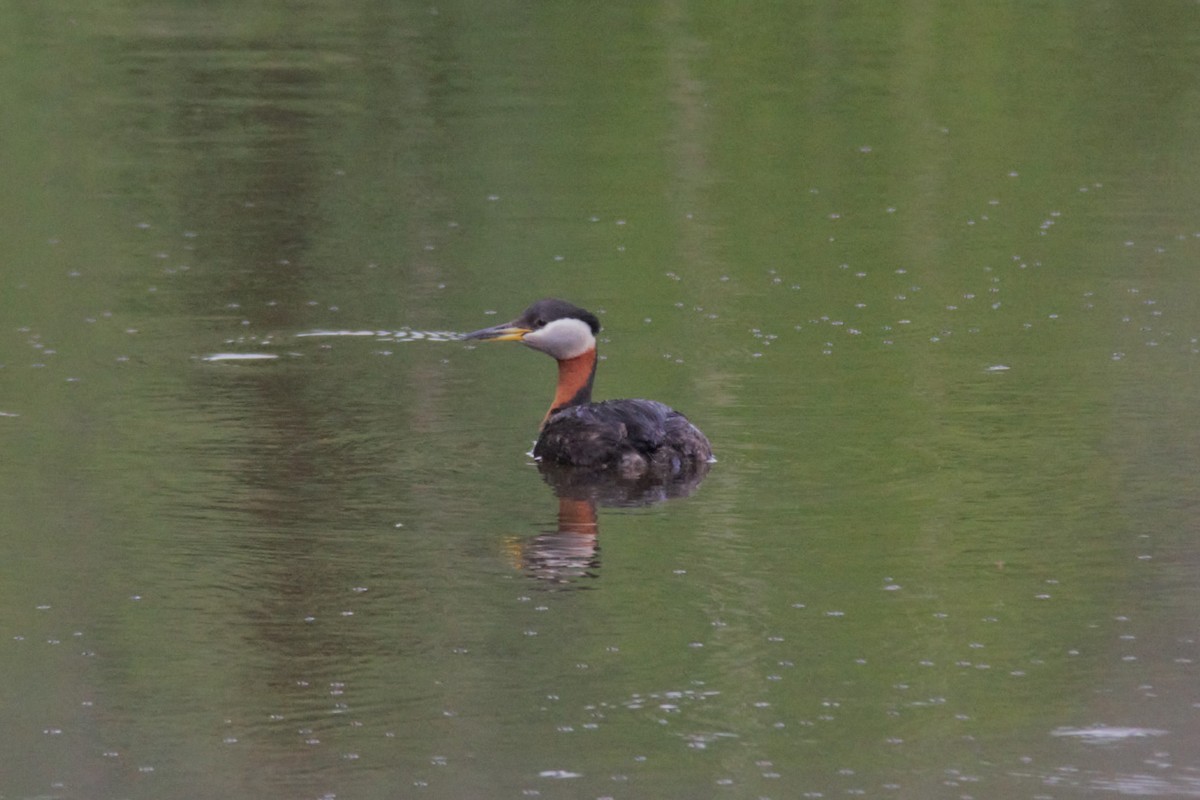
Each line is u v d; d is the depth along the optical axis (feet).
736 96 101.24
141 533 42.88
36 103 99.55
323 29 117.91
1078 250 73.97
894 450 49.75
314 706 33.68
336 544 42.27
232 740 32.27
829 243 75.77
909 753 31.68
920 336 62.13
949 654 35.78
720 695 34.04
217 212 80.07
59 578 39.91
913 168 88.07
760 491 46.37
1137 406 53.57
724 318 64.80
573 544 42.37
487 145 91.66
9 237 75.66
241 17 121.80
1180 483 46.34
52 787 30.58
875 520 43.93
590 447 48.06
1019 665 35.17
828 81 104.68
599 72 106.52
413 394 55.88
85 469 47.83
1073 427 51.60
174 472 47.70
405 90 102.42
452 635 36.86
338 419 52.95
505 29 116.88
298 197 82.48
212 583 39.63
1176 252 73.26
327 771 31.17
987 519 43.73
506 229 77.46
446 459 49.32
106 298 66.85
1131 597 38.63
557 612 38.11
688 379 57.26
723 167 88.28
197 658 35.68
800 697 33.88
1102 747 31.71
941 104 99.55
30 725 32.86
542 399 55.57
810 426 52.19
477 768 31.19
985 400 54.49
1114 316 64.28
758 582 39.73
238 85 103.50
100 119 96.37
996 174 86.84
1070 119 96.37
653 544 42.37
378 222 78.59
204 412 53.52
